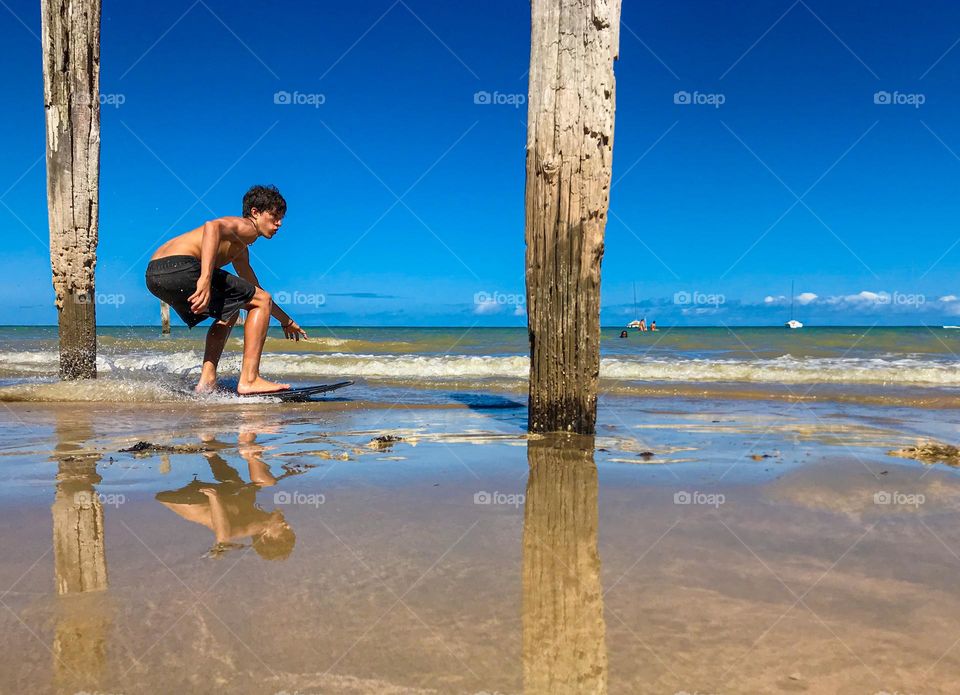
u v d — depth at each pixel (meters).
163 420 4.35
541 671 1.16
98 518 2.10
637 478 2.75
